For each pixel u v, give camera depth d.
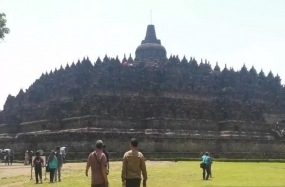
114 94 127.00
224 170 68.19
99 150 27.30
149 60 151.62
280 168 73.94
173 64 146.38
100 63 140.38
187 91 137.38
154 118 120.69
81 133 104.56
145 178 26.58
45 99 146.25
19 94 159.75
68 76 143.12
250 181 49.47
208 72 151.00
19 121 145.38
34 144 112.75
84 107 118.44
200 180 50.81
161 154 107.81
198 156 111.56
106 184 26.81
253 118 136.75
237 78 156.38
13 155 106.44
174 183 46.75
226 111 133.62
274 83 164.00
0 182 50.78
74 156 100.69
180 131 122.62
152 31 168.88
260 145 124.12
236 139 120.44
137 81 132.75
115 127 117.50
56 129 125.25
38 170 49.00
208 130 129.12
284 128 144.25
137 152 26.69
